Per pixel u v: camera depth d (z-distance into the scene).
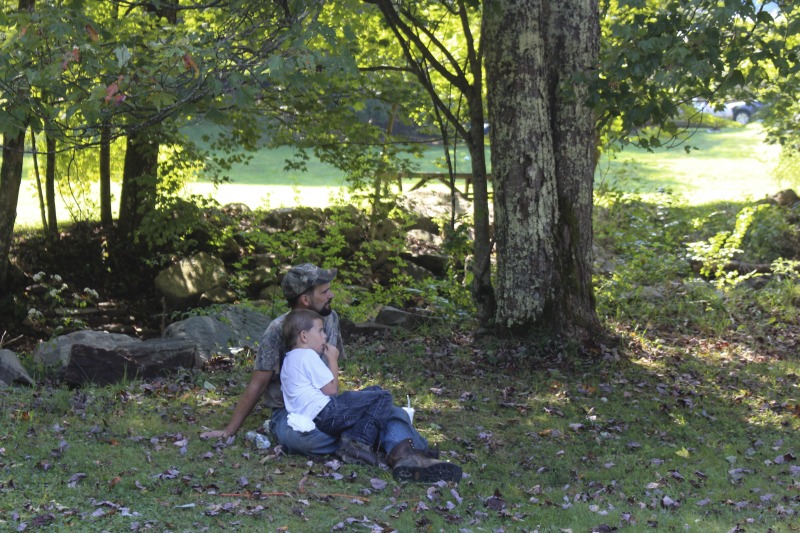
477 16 10.52
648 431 6.37
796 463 5.84
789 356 9.27
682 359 8.65
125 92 6.16
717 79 7.66
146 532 3.92
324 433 5.05
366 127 13.12
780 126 16.14
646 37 7.34
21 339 12.88
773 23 7.55
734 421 6.76
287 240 12.16
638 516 4.65
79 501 4.20
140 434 5.31
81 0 6.96
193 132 26.77
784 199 17.39
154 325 13.98
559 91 8.21
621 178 18.30
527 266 8.29
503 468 5.37
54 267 14.79
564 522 4.53
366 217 15.68
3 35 6.56
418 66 9.54
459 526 4.33
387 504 4.51
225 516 4.17
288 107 12.98
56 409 5.66
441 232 16.20
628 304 10.87
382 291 12.34
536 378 7.59
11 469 4.51
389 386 7.07
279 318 5.39
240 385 6.64
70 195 17.45
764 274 13.16
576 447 5.89
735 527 4.50
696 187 21.39
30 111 6.54
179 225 14.05
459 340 8.99
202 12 11.34
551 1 8.17
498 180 8.33
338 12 10.26
